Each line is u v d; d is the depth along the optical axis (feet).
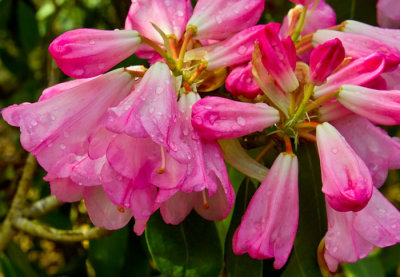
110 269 1.83
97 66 1.19
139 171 1.15
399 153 1.29
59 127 1.18
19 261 2.10
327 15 1.45
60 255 3.24
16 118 1.17
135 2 1.32
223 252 1.52
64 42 1.16
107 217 1.28
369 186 1.15
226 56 1.24
